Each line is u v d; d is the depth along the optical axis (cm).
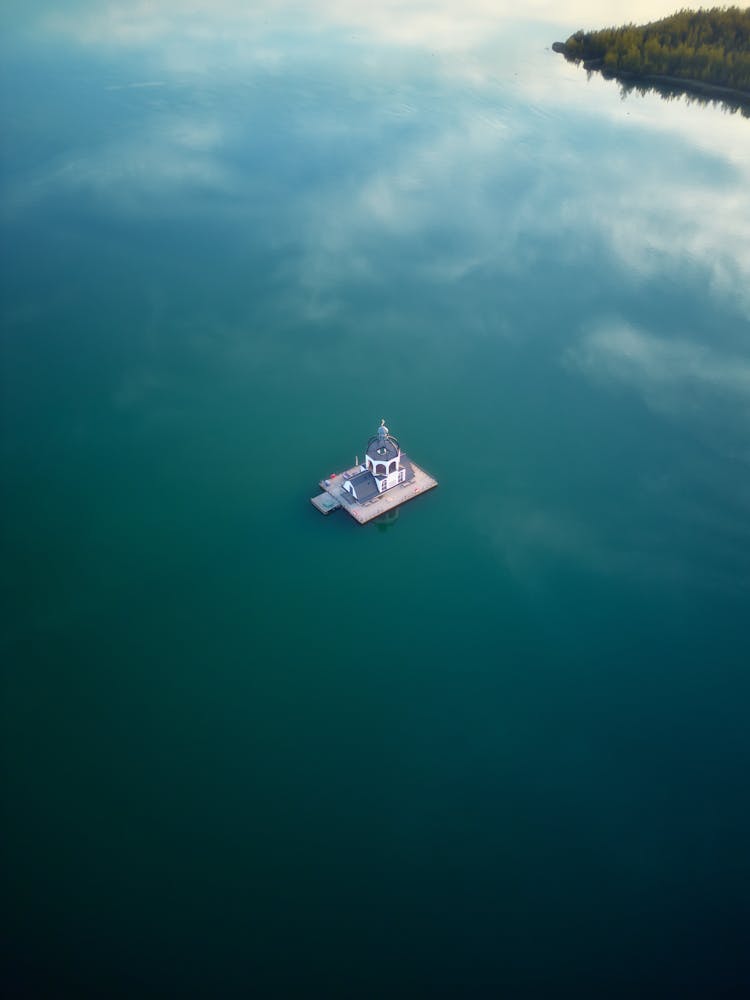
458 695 9969
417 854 8425
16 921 7794
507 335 16225
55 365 15488
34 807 8800
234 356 15712
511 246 19038
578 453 13450
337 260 18638
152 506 12519
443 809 8838
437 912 7938
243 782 9056
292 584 11344
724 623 10794
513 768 9231
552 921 7894
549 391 14775
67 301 17288
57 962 7488
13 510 12438
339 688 10038
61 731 9569
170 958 7538
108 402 14575
